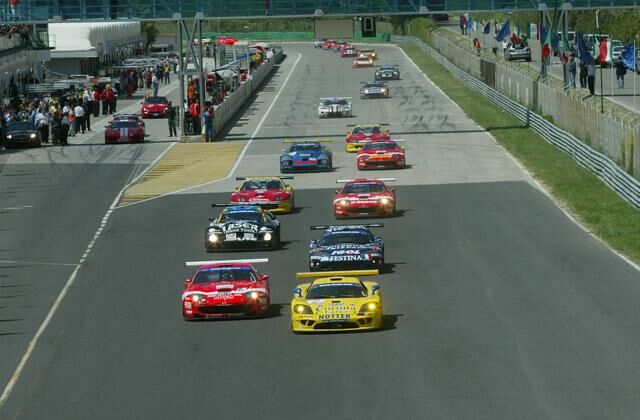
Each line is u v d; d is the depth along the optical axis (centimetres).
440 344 9688
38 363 9756
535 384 8356
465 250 14375
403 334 10094
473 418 7569
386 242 15112
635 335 9825
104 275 13725
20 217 18338
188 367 9300
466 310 11038
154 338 10425
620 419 7462
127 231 16725
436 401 7988
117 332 10769
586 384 8325
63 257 15012
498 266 13288
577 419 7481
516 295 11688
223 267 11612
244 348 9831
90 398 8544
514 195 18800
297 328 10238
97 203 19412
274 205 17600
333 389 8412
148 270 13888
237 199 17600
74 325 11194
